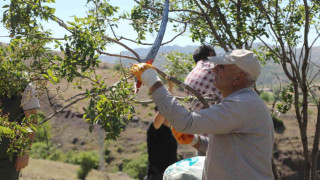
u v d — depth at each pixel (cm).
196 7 500
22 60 307
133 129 4406
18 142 270
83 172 2444
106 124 257
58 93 278
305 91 454
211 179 202
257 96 200
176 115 188
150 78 194
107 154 3891
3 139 316
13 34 294
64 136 4062
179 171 237
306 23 454
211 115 188
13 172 325
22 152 273
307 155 462
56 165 2330
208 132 189
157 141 404
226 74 202
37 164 2167
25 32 294
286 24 462
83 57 264
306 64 456
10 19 291
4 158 320
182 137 231
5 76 299
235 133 194
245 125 192
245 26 438
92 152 3694
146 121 3350
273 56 510
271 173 201
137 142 4141
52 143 3838
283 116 3309
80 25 277
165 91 193
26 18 293
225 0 470
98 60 266
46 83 282
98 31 295
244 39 441
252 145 194
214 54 345
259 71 201
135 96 266
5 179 320
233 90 203
